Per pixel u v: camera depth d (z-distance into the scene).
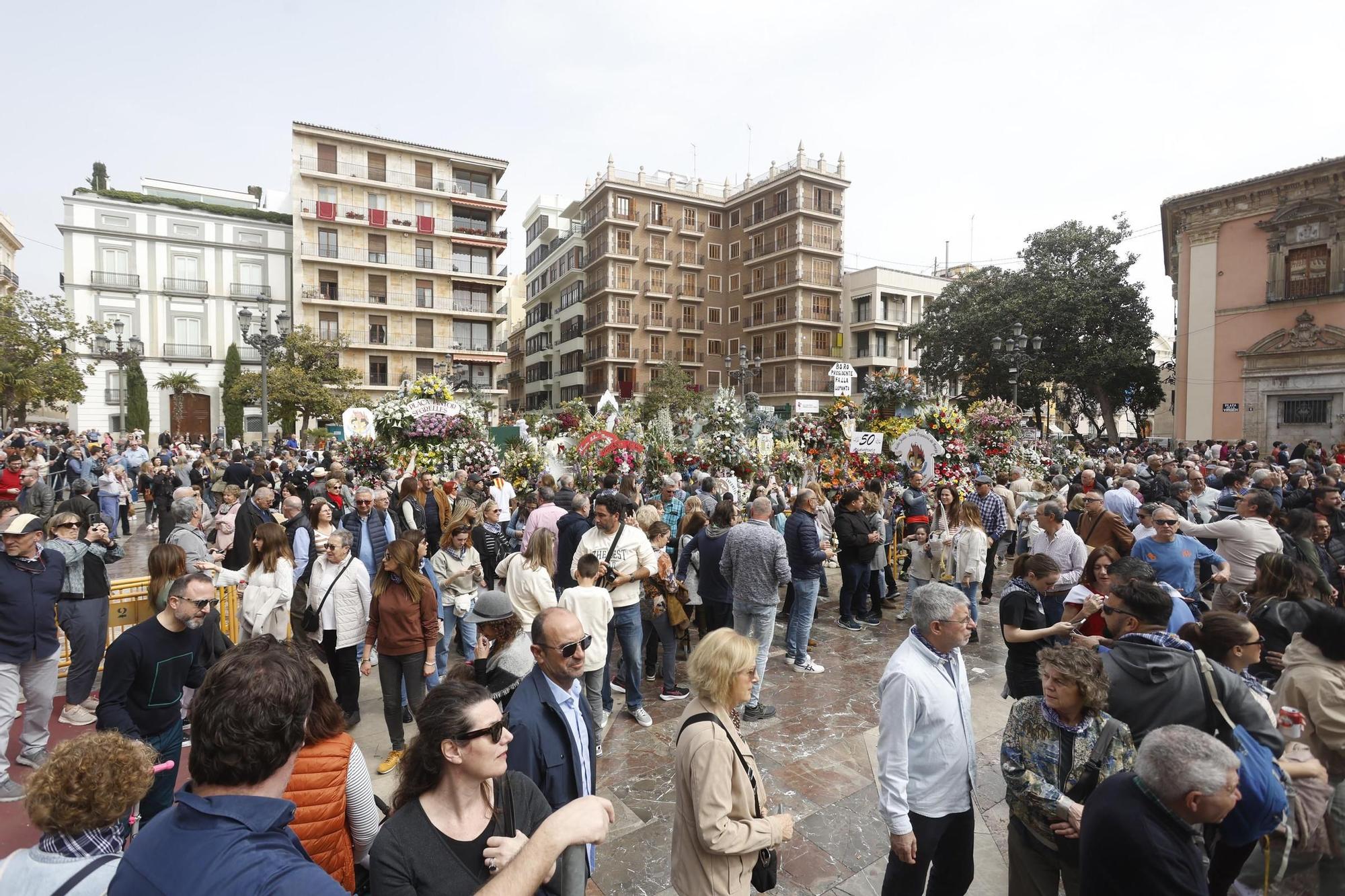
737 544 5.49
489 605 3.30
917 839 2.80
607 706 5.47
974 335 33.59
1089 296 29.89
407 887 1.72
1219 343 26.77
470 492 9.74
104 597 5.23
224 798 1.37
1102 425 48.31
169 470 12.95
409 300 42.75
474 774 1.82
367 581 5.09
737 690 2.44
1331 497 6.79
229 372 37.56
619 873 3.48
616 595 5.30
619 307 48.25
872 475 11.58
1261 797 2.51
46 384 24.52
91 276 36.50
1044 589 3.94
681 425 13.05
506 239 46.44
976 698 5.75
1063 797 2.55
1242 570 5.62
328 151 40.53
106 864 1.69
